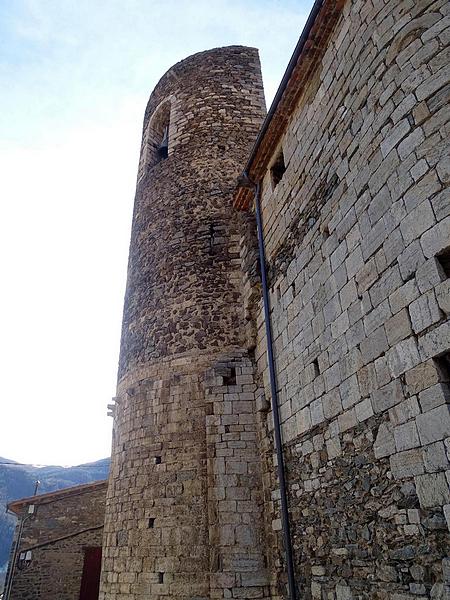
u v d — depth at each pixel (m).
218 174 12.89
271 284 9.03
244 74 15.40
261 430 8.93
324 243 6.93
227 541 8.17
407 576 4.46
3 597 17.17
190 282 11.20
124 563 8.84
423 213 4.79
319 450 6.50
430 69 5.11
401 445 4.73
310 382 6.95
